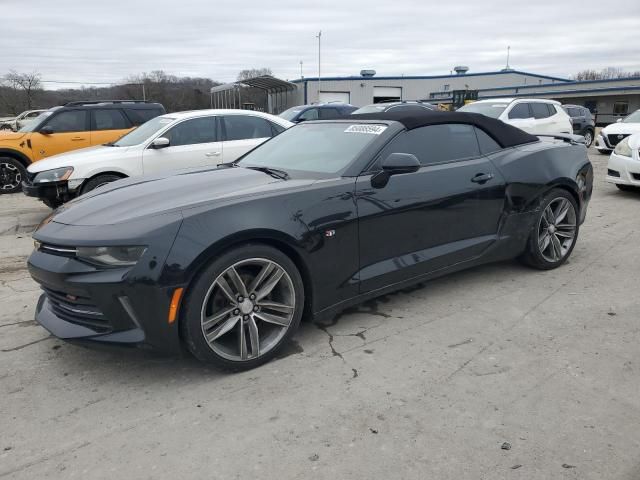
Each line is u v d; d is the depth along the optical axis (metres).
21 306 4.27
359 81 46.03
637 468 2.28
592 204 8.23
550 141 5.21
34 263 3.05
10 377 3.15
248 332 3.19
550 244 4.86
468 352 3.36
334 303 3.49
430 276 4.01
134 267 2.78
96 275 2.83
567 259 5.19
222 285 2.99
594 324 3.74
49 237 3.03
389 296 4.33
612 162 8.99
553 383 2.97
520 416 2.66
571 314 3.92
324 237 3.33
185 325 2.93
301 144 4.29
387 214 3.63
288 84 29.83
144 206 3.15
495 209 4.32
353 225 3.46
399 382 3.01
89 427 2.65
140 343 2.86
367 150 3.73
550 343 3.46
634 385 2.94
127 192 3.51
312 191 3.35
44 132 9.92
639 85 39.41
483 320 3.84
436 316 3.92
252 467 2.33
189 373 3.17
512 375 3.07
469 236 4.21
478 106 13.60
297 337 3.60
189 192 3.38
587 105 43.31
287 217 3.18
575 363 3.19
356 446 2.46
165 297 2.81
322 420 2.66
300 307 3.31
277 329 3.29
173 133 7.54
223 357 3.06
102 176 7.12
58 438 2.57
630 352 3.32
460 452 2.40
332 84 45.19
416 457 2.38
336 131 4.21
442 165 4.06
